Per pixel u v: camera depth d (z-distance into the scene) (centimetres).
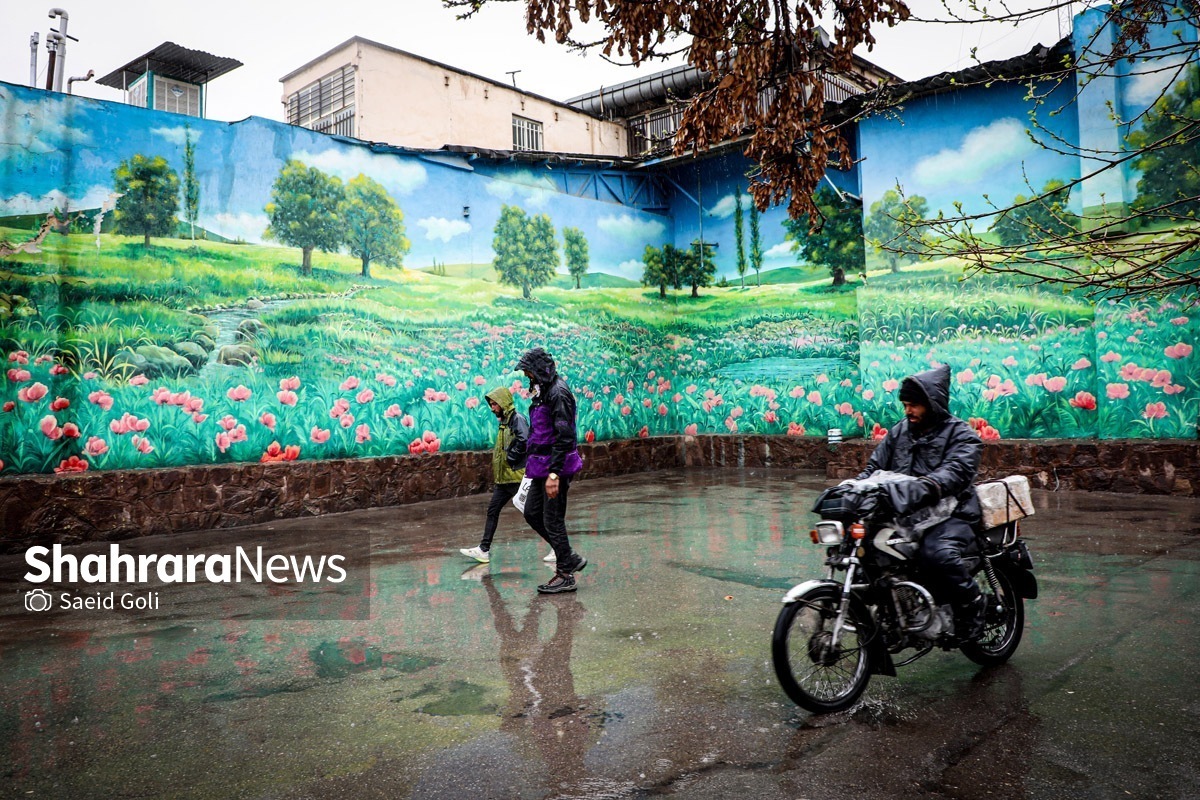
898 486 394
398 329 1277
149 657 503
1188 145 1050
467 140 1919
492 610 599
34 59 1151
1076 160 1176
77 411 941
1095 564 676
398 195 1288
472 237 1398
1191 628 498
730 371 1727
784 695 410
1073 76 1172
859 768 328
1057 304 1195
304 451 1149
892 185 1327
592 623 555
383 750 357
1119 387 1125
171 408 1017
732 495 1234
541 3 449
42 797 320
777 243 1658
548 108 2080
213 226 1063
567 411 646
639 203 1750
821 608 392
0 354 888
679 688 425
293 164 1153
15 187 903
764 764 333
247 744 368
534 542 884
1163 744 342
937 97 1285
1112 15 399
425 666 474
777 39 486
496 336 1431
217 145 1070
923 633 401
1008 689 411
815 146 510
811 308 1617
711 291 1752
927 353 1296
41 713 411
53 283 927
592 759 343
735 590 638
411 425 1291
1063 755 334
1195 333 1070
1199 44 384
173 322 1022
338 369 1195
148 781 332
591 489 1388
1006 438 1234
